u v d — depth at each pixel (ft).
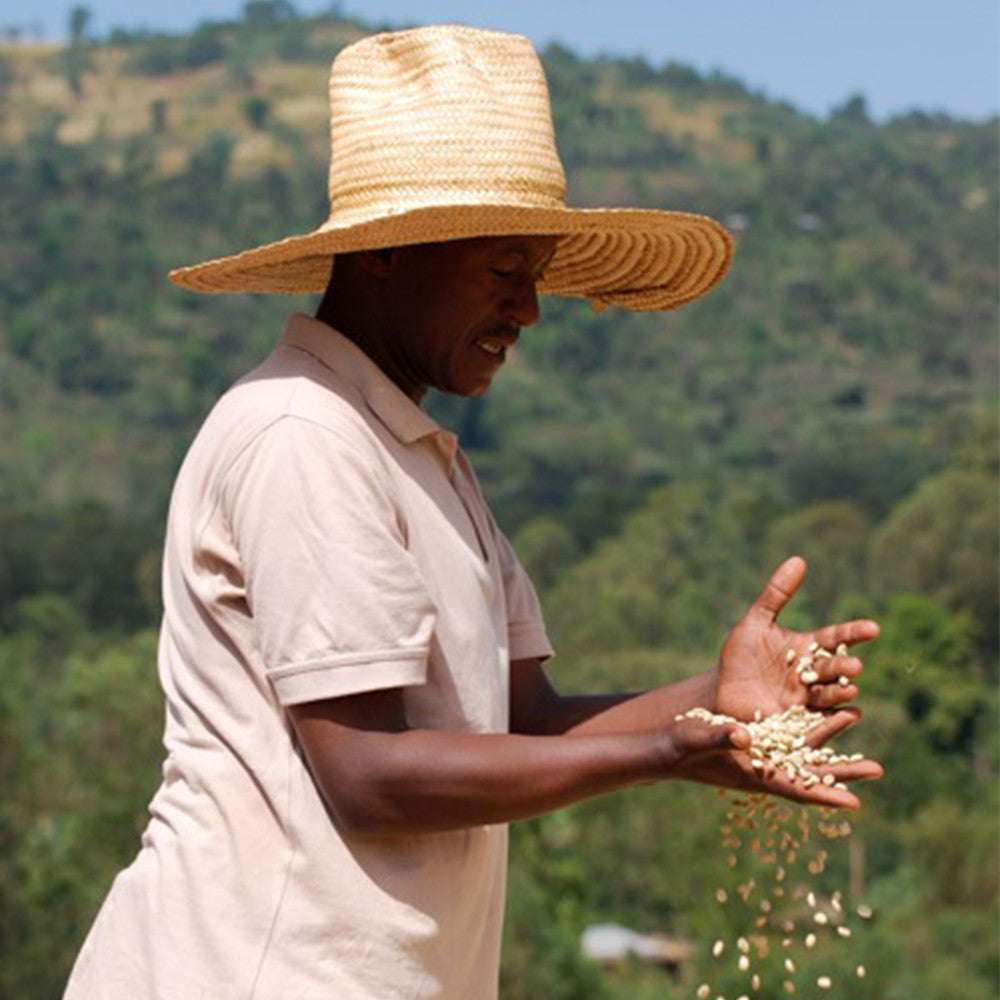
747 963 16.83
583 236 18.62
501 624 17.48
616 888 220.64
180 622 16.70
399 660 15.83
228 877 16.02
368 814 15.75
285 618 15.88
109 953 16.26
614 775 15.56
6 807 170.81
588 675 326.03
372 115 16.75
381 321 17.12
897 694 335.06
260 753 16.17
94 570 464.65
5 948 154.61
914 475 624.59
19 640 367.45
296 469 16.12
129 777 193.88
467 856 16.48
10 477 654.12
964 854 223.92
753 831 17.08
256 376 16.84
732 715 16.55
